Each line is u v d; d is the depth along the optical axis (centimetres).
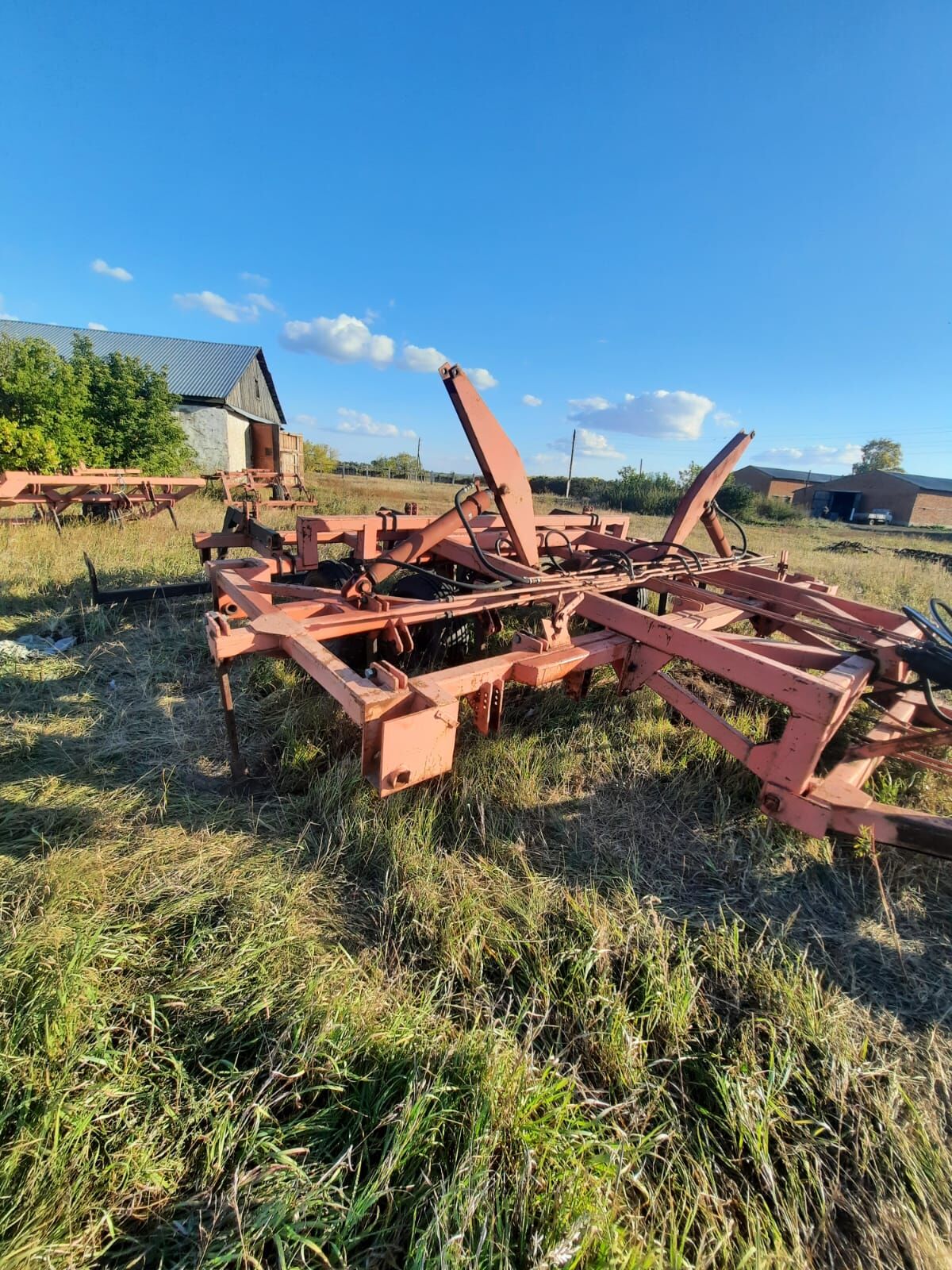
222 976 193
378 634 370
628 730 384
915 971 227
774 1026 193
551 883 252
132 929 210
